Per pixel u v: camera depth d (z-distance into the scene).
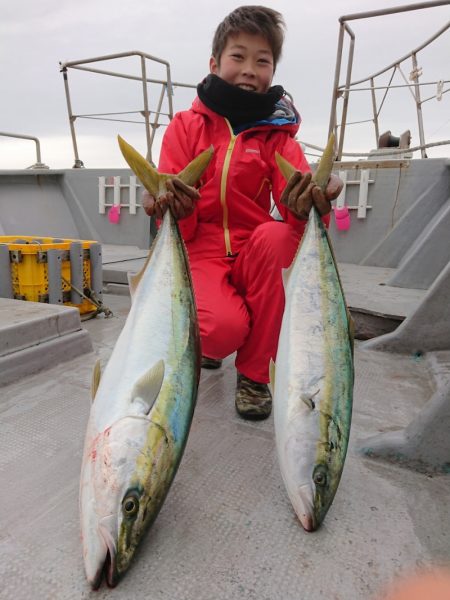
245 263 2.08
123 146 1.73
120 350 1.54
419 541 1.41
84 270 3.79
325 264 1.73
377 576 1.28
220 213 2.23
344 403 1.55
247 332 2.08
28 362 2.54
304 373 1.56
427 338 2.97
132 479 1.24
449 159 4.69
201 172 1.76
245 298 2.14
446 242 4.02
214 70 2.30
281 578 1.27
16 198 6.45
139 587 1.22
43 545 1.35
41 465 1.74
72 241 3.92
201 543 1.38
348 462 1.81
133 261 5.23
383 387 2.54
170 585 1.23
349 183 5.09
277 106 2.25
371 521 1.49
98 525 1.20
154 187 1.75
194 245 2.27
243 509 1.54
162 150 2.29
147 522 1.26
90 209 6.73
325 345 1.61
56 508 1.51
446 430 1.73
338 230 5.24
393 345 3.04
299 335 1.63
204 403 2.29
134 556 1.24
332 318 1.67
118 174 6.48
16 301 3.08
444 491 1.66
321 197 1.71
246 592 1.22
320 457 1.44
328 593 1.23
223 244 2.22
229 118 2.19
